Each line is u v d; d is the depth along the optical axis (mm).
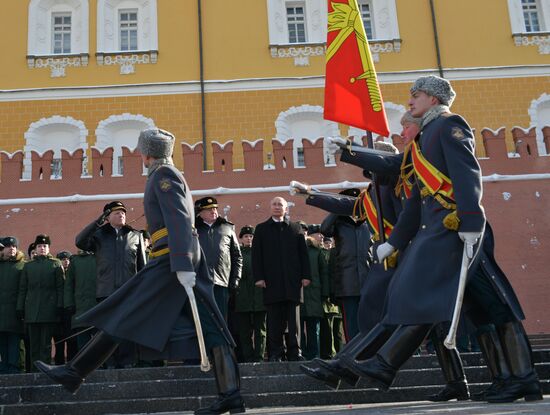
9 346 11297
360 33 7512
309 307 11656
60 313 11602
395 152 7230
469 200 4879
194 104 27062
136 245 11125
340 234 10867
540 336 16297
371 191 6816
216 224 11172
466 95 27422
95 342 5410
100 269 10875
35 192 18844
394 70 27656
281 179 19016
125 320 5211
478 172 5000
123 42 28234
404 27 28156
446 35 28062
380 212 6465
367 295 6348
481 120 27203
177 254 5199
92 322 5285
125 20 28453
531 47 28047
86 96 27047
